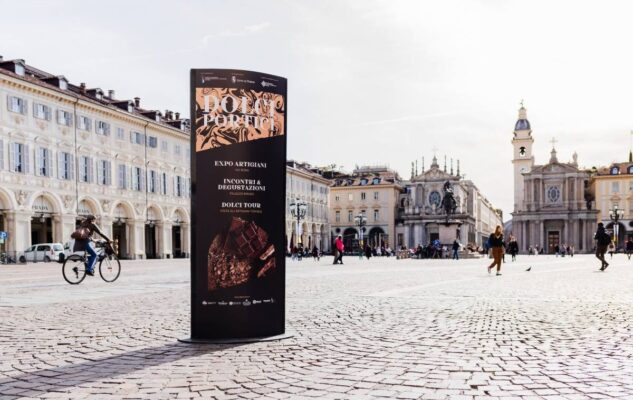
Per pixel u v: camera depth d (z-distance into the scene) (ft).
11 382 19.40
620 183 349.82
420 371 20.29
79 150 172.86
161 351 24.21
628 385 18.24
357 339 26.43
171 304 40.81
